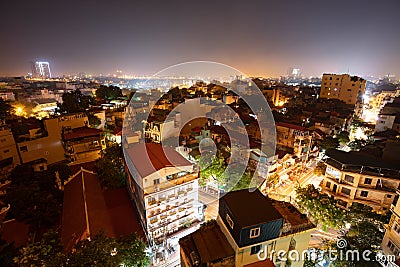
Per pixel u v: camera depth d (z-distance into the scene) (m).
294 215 20.45
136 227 28.45
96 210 30.47
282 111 75.56
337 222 25.77
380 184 29.22
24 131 41.31
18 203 27.17
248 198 19.30
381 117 55.97
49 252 20.81
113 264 19.98
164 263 26.28
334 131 58.47
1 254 21.16
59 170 35.84
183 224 29.52
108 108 63.25
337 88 89.06
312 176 44.22
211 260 16.47
